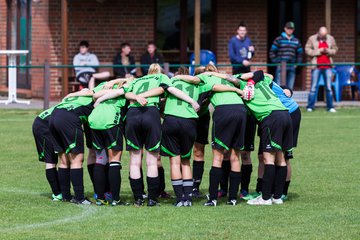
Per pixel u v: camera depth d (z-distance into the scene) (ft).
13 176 85.35
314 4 162.91
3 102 151.02
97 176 71.05
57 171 73.15
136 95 69.62
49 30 156.15
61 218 65.51
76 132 70.90
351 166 91.66
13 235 59.41
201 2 161.48
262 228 61.77
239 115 69.97
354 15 164.14
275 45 146.30
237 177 71.41
